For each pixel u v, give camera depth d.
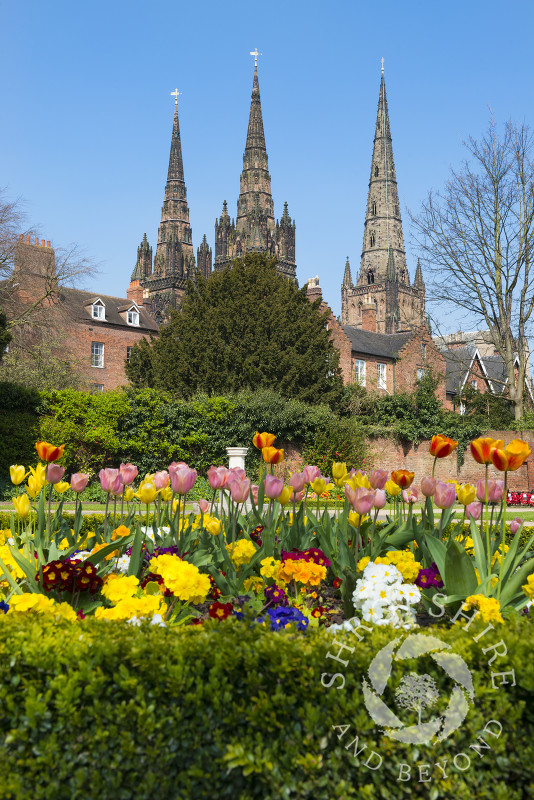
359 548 5.48
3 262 32.12
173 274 114.25
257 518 6.16
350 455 30.77
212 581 5.13
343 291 131.12
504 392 37.84
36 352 36.28
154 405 26.84
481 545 4.89
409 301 127.75
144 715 3.00
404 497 6.56
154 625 3.58
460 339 71.44
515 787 2.92
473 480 36.47
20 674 3.17
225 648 3.14
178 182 123.62
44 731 3.05
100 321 50.28
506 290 34.19
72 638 3.34
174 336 36.59
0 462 22.80
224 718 2.98
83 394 25.30
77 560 4.59
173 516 6.17
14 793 2.96
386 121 129.25
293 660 3.04
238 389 33.56
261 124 116.88
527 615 4.41
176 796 2.93
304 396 34.50
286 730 2.98
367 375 49.19
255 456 28.94
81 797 2.97
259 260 38.06
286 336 34.62
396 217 129.00
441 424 36.78
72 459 24.58
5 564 4.98
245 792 2.93
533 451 35.12
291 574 4.70
